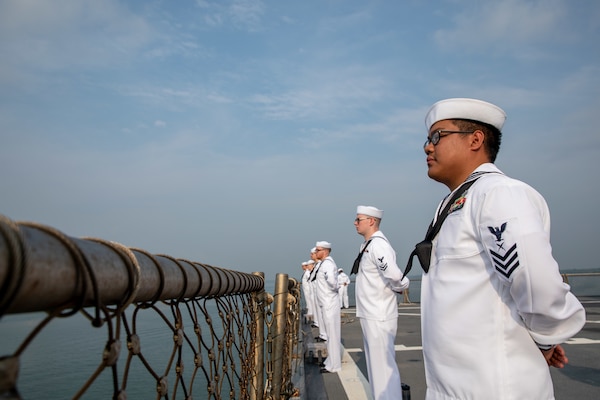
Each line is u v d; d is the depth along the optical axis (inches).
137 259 44.1
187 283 58.6
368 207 230.8
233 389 92.2
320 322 393.1
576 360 296.4
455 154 90.4
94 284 32.5
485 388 71.8
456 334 76.0
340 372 280.4
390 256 204.2
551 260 67.4
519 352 72.8
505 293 74.1
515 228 69.0
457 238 79.3
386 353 205.5
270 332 160.7
